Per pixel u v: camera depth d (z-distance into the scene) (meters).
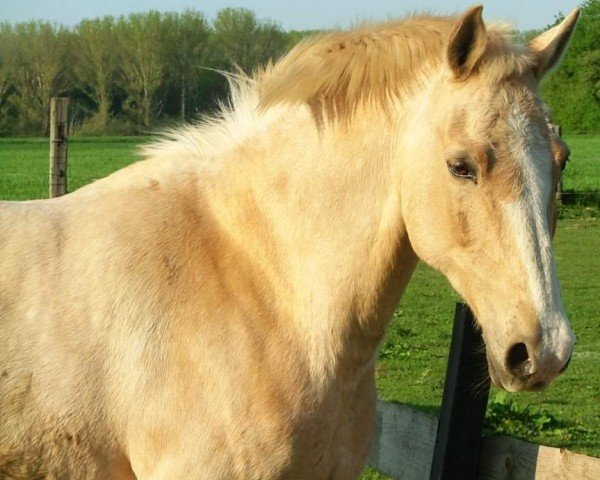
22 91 48.25
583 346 8.71
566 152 2.71
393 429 4.09
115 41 46.03
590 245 15.09
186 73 43.28
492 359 2.67
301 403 2.96
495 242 2.62
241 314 2.99
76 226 3.19
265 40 38.53
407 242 3.00
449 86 2.79
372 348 3.12
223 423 2.93
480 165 2.63
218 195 3.17
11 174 29.83
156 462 3.00
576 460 3.16
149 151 3.38
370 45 3.01
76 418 3.02
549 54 2.86
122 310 3.04
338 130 3.04
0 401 3.04
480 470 3.51
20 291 3.10
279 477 2.95
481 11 2.68
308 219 3.04
